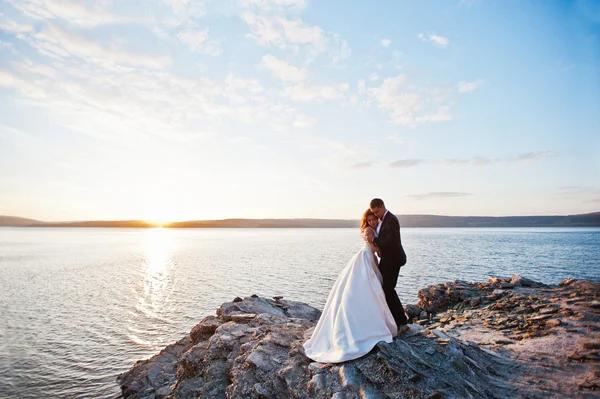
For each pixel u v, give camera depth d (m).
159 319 30.03
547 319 9.38
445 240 160.88
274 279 49.78
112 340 24.66
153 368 13.68
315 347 6.32
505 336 8.56
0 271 61.75
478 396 5.16
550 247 103.81
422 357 5.86
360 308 6.13
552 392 5.41
